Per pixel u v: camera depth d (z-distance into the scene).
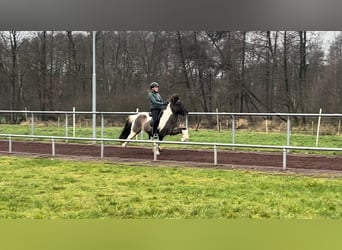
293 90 30.89
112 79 32.81
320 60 30.23
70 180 8.62
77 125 22.48
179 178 8.65
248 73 32.12
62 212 6.55
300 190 7.56
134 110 29.47
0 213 6.51
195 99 32.62
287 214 6.34
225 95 32.31
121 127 20.84
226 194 7.39
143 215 6.38
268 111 31.55
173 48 32.97
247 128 21.89
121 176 8.95
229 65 32.28
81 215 6.40
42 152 12.64
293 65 31.08
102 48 33.38
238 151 12.39
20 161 11.00
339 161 10.40
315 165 9.85
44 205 6.90
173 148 13.12
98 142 14.87
